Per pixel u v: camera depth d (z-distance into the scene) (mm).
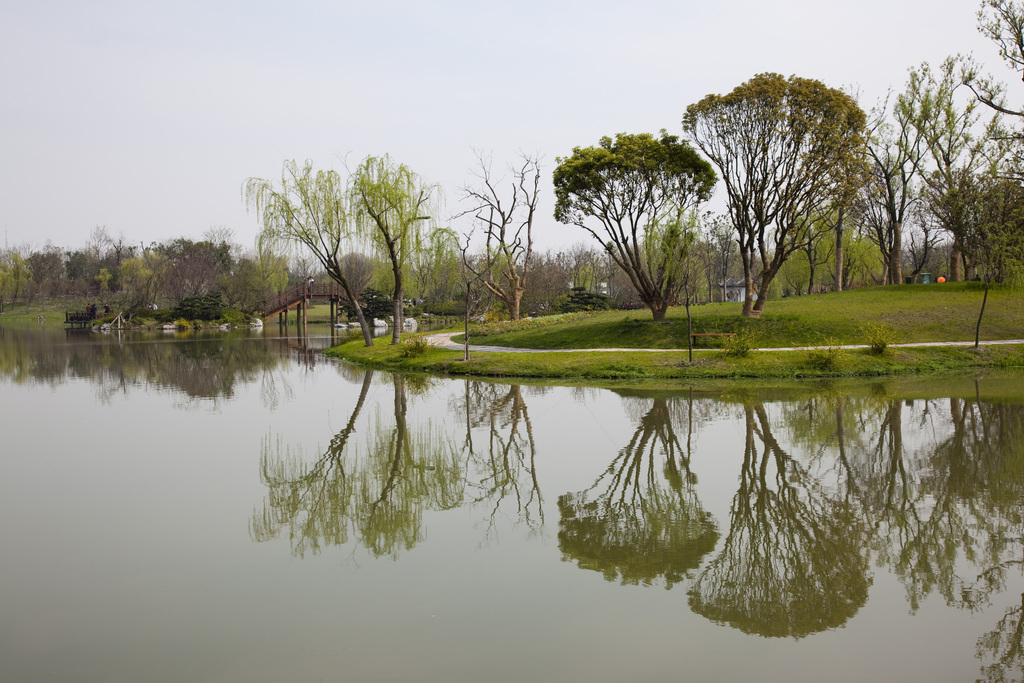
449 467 12867
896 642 6414
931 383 21156
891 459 12695
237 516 10078
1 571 8078
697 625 6738
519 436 15273
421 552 8688
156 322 77250
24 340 53188
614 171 29016
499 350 31734
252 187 33500
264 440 15227
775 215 29156
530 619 6859
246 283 85312
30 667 5996
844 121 26375
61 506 10484
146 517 9992
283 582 7770
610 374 23672
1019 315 29391
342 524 9766
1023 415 16172
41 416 18297
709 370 23344
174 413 18781
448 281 58625
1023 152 29359
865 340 27312
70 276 109438
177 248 104688
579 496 10930
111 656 6172
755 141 27234
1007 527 9273
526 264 45219
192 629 6680
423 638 6473
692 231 27469
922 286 37500
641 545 8859
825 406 17719
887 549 8633
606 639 6461
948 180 37938
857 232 55719
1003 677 5777
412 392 22562
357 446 14648
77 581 7793
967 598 7281
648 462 12812
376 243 34875
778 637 6504
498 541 9062
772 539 8969
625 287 67000
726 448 13680
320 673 5859
